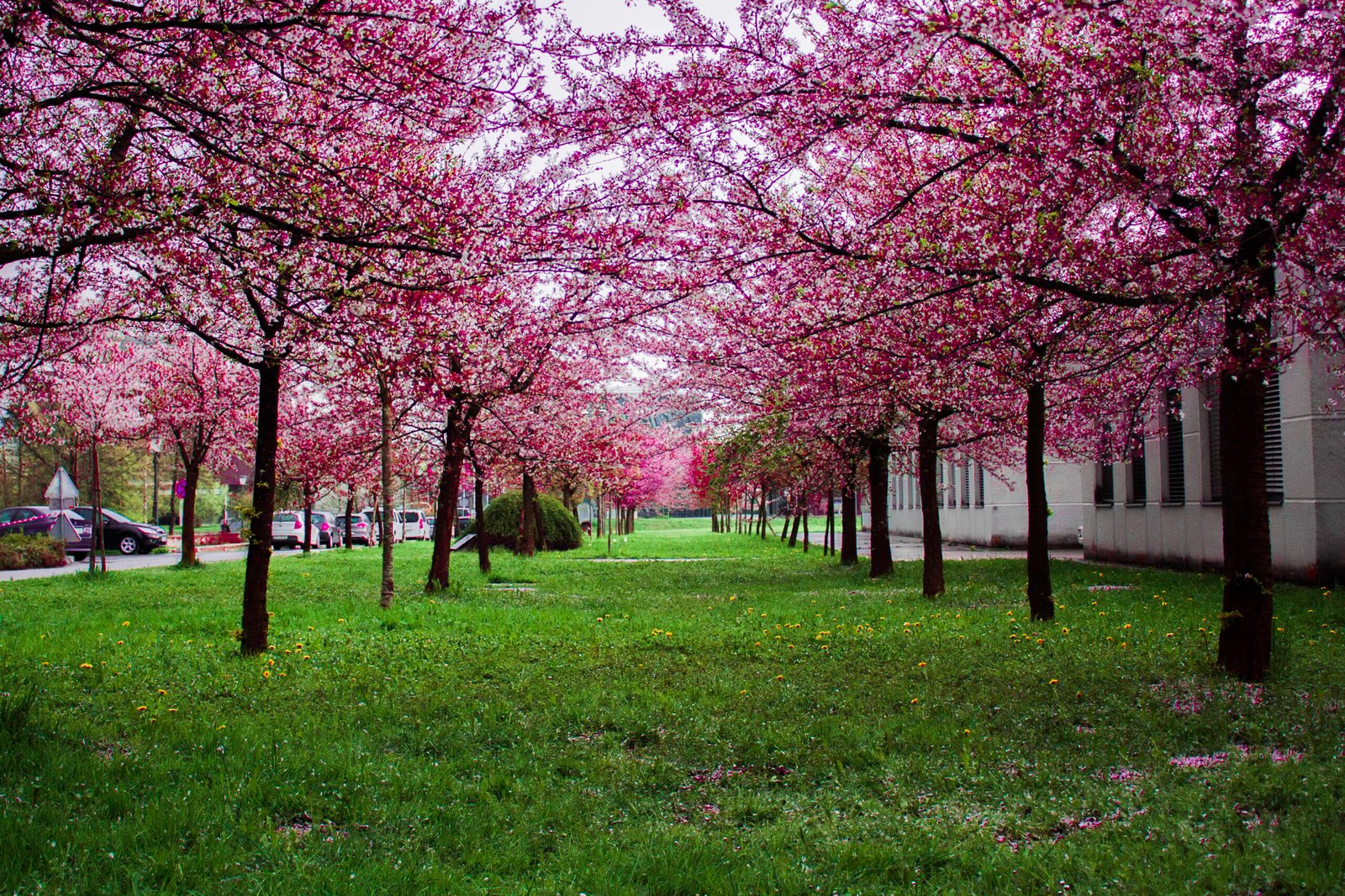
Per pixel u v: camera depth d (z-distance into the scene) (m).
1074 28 6.08
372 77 6.60
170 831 4.28
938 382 10.81
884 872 3.87
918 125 7.28
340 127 7.31
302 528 43.78
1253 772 5.00
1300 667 8.00
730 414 19.89
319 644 10.83
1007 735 6.09
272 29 6.00
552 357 17.56
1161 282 6.71
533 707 7.20
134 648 10.37
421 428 18.98
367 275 7.92
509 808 4.82
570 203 7.79
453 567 25.52
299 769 5.33
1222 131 6.87
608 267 7.56
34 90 7.25
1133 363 9.63
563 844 4.34
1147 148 6.44
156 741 6.11
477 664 9.16
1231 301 6.68
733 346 12.17
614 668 8.89
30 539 28.75
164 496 66.81
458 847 4.27
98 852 4.00
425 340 8.41
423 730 6.43
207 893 3.63
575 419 21.30
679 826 4.56
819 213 7.93
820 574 21.80
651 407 21.08
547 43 6.74
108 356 21.95
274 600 16.12
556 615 13.40
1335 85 5.88
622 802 5.02
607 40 6.84
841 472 21.81
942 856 4.04
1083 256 6.84
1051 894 3.60
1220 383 7.95
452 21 6.54
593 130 7.33
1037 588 11.73
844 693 7.45
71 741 5.97
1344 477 15.52
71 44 6.85
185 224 6.44
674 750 6.01
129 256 7.92
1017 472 34.59
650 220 7.93
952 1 6.70
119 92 6.79
